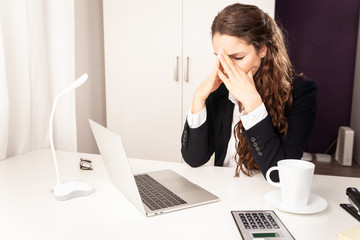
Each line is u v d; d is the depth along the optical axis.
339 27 3.68
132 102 2.61
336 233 0.77
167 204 0.91
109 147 0.93
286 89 1.21
